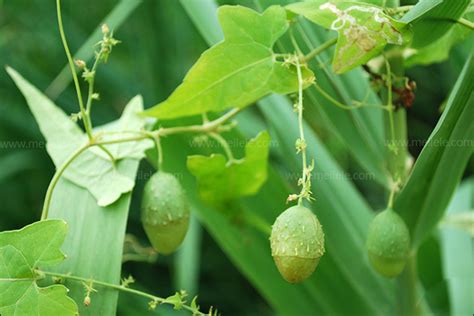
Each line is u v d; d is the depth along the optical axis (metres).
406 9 0.36
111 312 0.36
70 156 0.39
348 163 0.70
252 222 0.44
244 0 0.41
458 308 0.48
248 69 0.37
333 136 0.57
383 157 0.42
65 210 0.38
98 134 0.38
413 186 0.38
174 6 0.60
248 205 0.44
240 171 0.41
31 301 0.35
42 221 0.35
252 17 0.36
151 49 0.59
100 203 0.37
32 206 0.69
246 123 0.55
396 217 0.37
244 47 0.36
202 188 0.42
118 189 0.38
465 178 0.68
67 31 0.71
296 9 0.36
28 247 0.35
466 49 0.42
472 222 0.48
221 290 0.69
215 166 0.41
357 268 0.44
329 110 0.41
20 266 0.35
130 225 0.67
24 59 0.71
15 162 0.66
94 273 0.36
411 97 0.39
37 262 0.35
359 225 0.46
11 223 0.69
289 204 0.44
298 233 0.34
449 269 0.49
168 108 0.38
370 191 0.72
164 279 0.67
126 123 0.40
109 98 0.69
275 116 0.45
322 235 0.34
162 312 0.57
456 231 0.50
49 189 0.37
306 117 0.45
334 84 0.41
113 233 0.37
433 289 0.51
